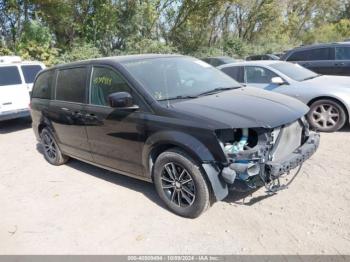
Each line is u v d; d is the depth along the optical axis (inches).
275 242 128.0
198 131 135.9
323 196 155.5
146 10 746.8
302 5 1467.8
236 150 133.2
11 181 214.1
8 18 622.8
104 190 185.6
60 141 219.0
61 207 172.1
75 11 677.9
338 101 245.0
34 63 384.2
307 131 160.9
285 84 267.0
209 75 188.9
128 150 166.7
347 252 119.0
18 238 148.8
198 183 140.3
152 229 144.5
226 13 1053.8
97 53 671.8
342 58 362.9
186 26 927.0
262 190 164.9
